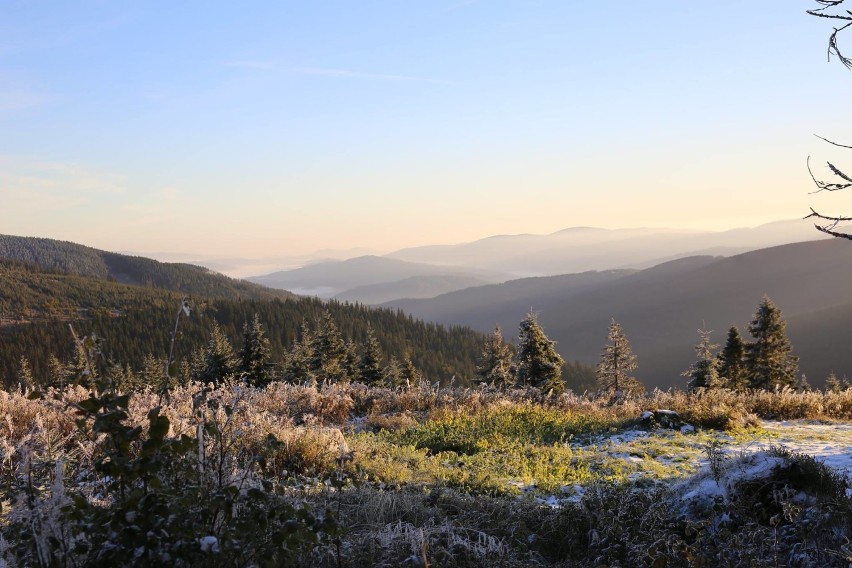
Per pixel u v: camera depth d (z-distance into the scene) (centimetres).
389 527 598
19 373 9638
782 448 743
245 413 1038
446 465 1180
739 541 526
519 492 962
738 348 5162
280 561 367
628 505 662
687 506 698
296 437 1012
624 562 571
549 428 1538
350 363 6344
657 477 1035
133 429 346
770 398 1783
